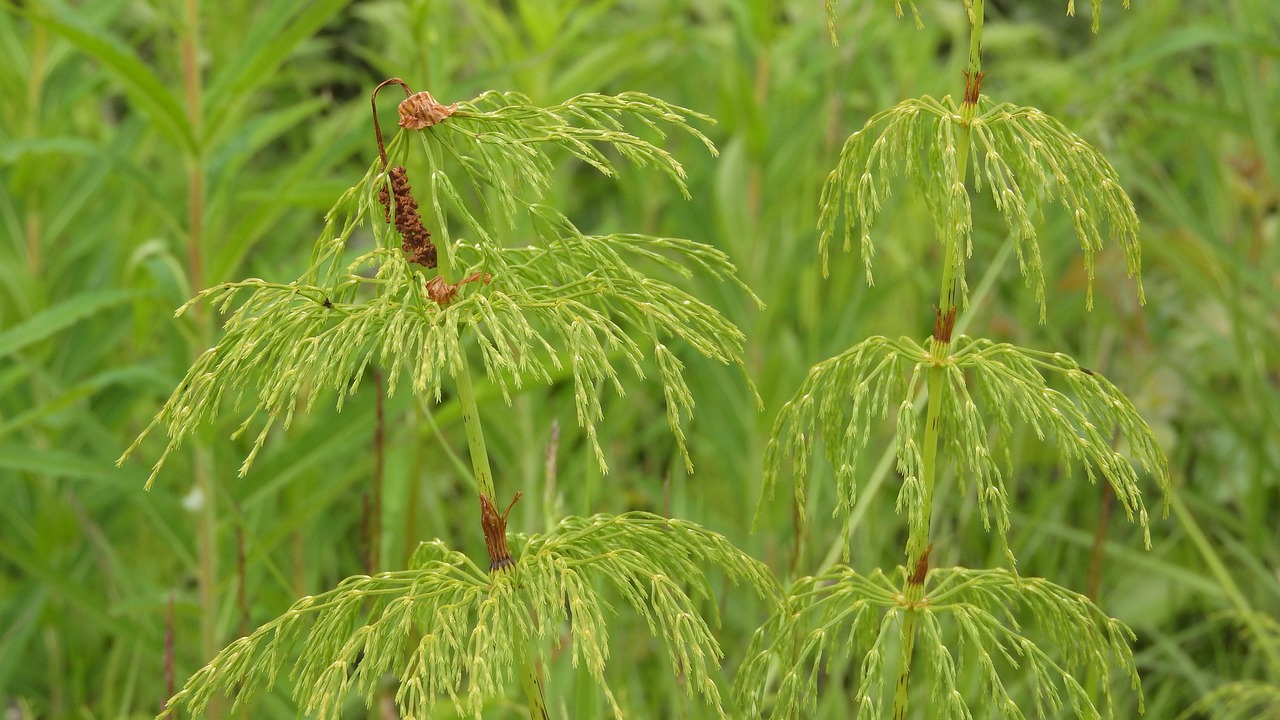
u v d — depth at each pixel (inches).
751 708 62.6
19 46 120.8
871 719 56.6
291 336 50.1
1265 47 115.9
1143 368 135.0
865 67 151.9
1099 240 55.2
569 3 128.6
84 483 120.2
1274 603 117.5
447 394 127.4
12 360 121.6
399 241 54.8
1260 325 130.6
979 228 150.7
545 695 84.2
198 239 100.1
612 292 52.4
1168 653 116.5
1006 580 61.9
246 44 95.8
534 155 50.9
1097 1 53.1
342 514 130.0
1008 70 166.7
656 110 52.6
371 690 49.4
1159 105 129.4
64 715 112.8
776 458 62.4
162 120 95.1
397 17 144.3
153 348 141.3
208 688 51.6
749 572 58.3
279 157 174.1
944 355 59.2
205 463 97.6
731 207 128.6
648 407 145.3
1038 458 121.3
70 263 130.3
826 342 132.6
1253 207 145.8
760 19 137.0
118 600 111.8
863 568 111.3
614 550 54.1
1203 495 131.6
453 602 53.6
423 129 52.2
